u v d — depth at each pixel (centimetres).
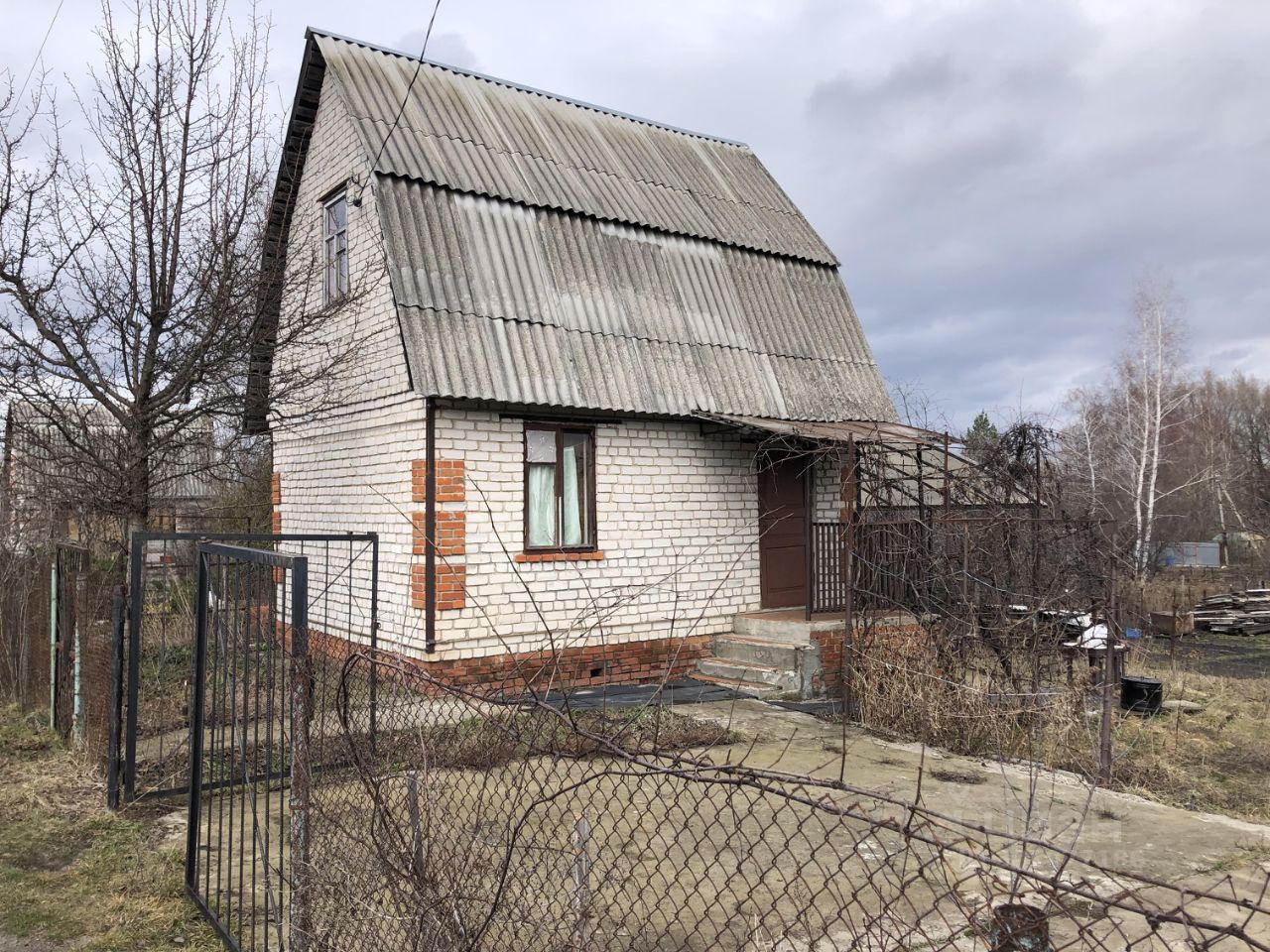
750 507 1220
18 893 502
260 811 624
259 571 504
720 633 1180
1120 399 3184
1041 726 842
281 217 1256
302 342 1015
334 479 1184
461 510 985
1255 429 4800
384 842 340
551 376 1015
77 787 686
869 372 1337
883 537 1024
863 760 790
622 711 844
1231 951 439
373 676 458
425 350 945
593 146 1324
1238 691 1280
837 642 1093
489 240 1066
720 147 1551
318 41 1162
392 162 1038
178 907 475
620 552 1105
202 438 1070
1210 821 649
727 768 254
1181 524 3897
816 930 428
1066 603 905
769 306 1290
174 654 895
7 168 840
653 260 1204
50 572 901
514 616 1017
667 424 1148
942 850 230
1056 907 286
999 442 1156
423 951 295
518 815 536
